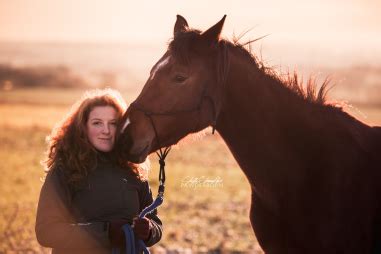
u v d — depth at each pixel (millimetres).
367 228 4422
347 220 4371
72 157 4156
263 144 4516
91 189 4168
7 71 76188
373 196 4477
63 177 4148
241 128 4543
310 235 4434
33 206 13258
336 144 4520
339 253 4363
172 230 11406
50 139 4336
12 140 27031
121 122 4289
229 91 4508
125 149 4262
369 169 4516
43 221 4035
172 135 4367
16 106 42031
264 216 4637
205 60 4391
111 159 4332
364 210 4418
